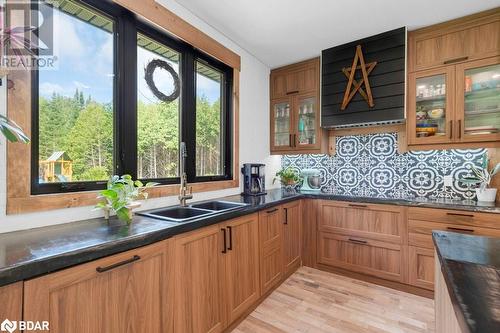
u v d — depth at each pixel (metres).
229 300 1.74
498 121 2.10
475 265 0.83
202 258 1.54
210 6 2.03
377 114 2.47
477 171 2.25
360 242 2.50
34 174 1.29
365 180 2.96
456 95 2.17
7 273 0.77
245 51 2.84
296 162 3.52
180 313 1.38
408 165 2.69
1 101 1.14
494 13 2.03
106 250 1.03
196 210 1.92
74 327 0.95
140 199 1.77
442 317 1.06
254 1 1.96
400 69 2.35
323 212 2.72
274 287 2.32
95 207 1.42
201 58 2.33
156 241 1.27
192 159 2.24
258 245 2.07
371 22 2.26
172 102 2.09
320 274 2.66
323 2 1.96
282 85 3.24
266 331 1.76
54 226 1.31
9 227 1.18
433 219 2.13
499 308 0.57
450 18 2.18
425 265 2.17
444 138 2.23
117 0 1.55
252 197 2.51
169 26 1.88
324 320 1.88
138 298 1.18
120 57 1.68
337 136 3.11
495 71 2.08
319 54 2.92
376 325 1.82
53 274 0.90
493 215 1.88
